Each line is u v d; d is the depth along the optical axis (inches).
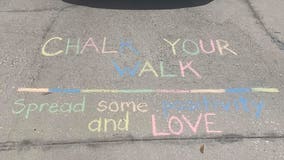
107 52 86.8
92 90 76.1
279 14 102.9
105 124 68.2
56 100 73.6
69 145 64.2
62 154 62.6
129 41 90.5
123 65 82.9
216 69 81.8
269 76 80.1
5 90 76.0
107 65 82.9
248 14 102.5
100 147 63.8
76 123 68.4
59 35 92.7
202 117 69.7
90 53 86.5
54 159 61.7
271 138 65.6
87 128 67.4
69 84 77.6
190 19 99.7
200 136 65.9
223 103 73.0
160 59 84.8
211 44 89.7
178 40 91.1
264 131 66.9
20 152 63.0
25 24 97.3
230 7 105.7
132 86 77.2
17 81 78.5
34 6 105.8
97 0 107.7
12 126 67.9
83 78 79.2
